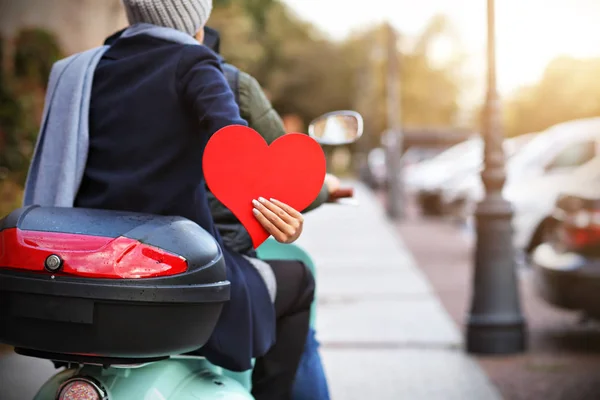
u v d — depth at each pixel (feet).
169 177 7.20
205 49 7.24
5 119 29.14
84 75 7.45
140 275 6.24
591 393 17.57
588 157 33.37
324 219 71.72
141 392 6.91
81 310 6.20
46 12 36.42
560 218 22.85
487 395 17.48
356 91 198.08
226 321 7.31
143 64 7.30
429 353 21.53
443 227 65.72
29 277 6.27
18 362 17.56
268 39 196.65
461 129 126.93
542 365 20.16
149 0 7.48
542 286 22.86
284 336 8.42
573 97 156.04
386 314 26.84
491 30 22.16
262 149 6.74
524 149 40.83
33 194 7.72
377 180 128.16
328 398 9.59
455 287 33.53
